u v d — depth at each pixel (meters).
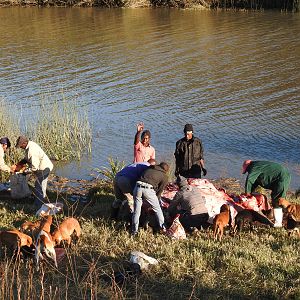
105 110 24.23
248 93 26.58
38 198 11.88
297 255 9.28
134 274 8.38
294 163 18.30
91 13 56.34
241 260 8.80
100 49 37.06
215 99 25.72
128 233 10.16
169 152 19.11
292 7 54.09
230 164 18.33
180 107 24.61
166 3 60.56
